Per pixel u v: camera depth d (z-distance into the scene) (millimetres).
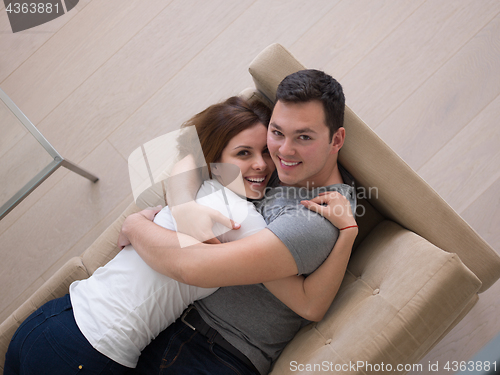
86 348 946
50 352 961
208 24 1867
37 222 1757
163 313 965
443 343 1447
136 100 1837
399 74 1730
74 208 1761
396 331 834
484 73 1681
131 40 1887
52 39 1911
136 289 952
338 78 1759
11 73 1899
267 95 1157
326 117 850
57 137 1834
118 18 1904
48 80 1890
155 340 1028
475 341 1432
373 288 944
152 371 1009
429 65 1721
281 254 842
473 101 1665
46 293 1207
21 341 1005
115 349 944
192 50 1854
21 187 1345
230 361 976
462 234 998
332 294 897
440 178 1618
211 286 861
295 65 1084
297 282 904
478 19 1729
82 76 1879
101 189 1770
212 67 1829
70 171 1788
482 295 1467
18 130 1365
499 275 984
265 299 988
